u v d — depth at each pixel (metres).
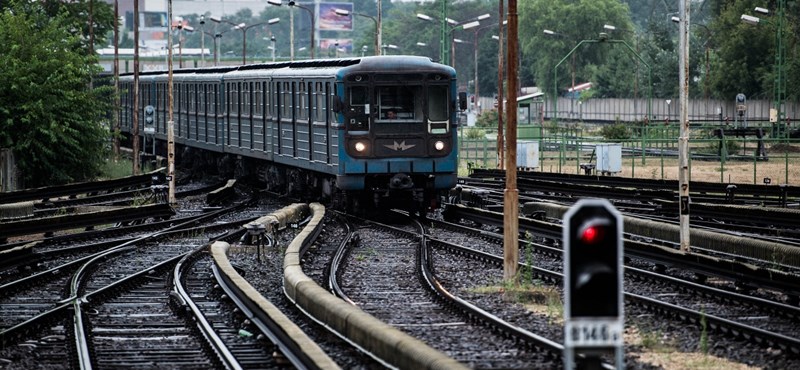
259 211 118.69
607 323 26.53
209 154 163.50
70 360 45.69
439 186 101.81
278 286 67.12
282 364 43.88
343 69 99.62
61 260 82.00
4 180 135.50
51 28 147.50
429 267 71.94
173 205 123.25
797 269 69.75
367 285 66.19
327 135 103.88
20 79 138.12
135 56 162.75
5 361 45.25
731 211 98.81
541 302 59.56
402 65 100.19
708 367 43.16
